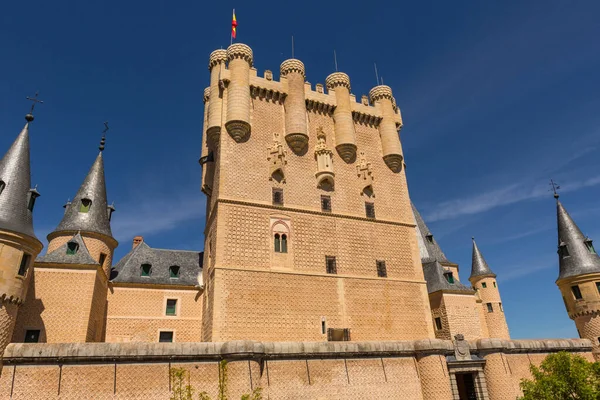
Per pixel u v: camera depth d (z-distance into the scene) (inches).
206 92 1615.4
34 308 1005.2
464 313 1485.0
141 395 800.3
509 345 1157.7
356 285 1235.9
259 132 1317.7
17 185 968.3
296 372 924.0
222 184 1200.2
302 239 1234.0
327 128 1439.5
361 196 1379.2
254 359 876.0
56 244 1279.5
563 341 1291.8
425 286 1328.7
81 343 797.2
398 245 1358.3
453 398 1028.5
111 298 1263.5
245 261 1138.0
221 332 1037.2
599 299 1443.2
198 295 1338.6
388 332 1214.3
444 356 1058.1
